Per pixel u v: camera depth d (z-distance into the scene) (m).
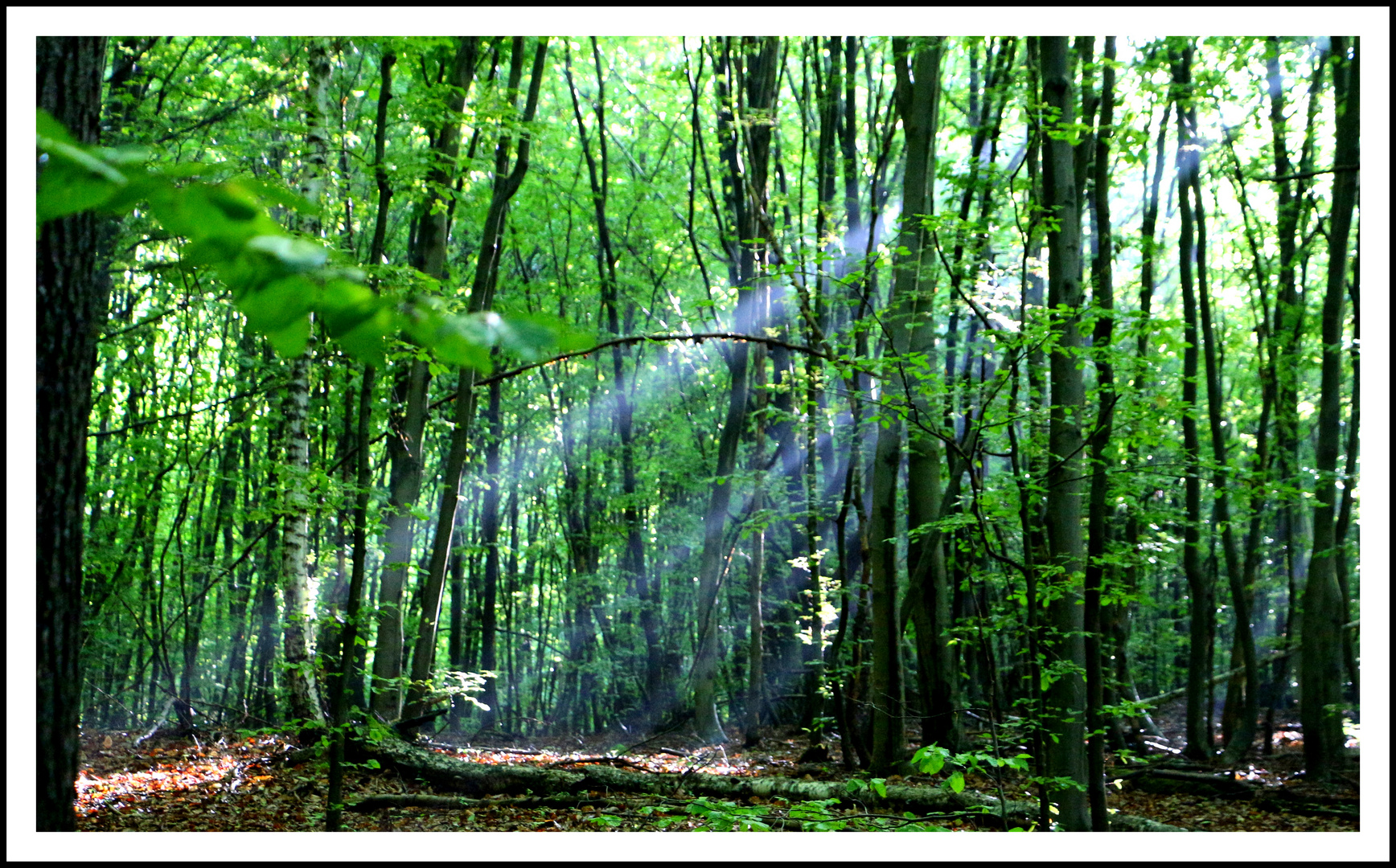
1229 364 16.50
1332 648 9.54
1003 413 6.67
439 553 10.95
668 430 19.64
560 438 20.67
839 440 15.09
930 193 9.05
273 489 10.03
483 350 1.11
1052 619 6.20
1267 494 7.88
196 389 14.68
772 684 17.67
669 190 18.77
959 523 6.90
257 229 1.00
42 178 0.96
